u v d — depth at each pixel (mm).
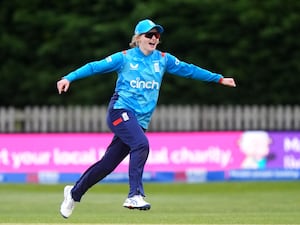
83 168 72688
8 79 98188
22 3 98062
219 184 72438
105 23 95375
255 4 94250
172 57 35469
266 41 95812
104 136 72562
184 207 55469
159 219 40219
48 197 64438
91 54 96625
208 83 95688
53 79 97188
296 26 94438
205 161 73062
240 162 73250
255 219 40438
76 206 56406
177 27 95250
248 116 84562
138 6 93062
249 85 96375
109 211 52094
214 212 50312
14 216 43938
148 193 68188
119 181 73812
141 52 34594
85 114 85375
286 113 84812
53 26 97875
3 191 69188
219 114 84688
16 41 97875
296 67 96000
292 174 73562
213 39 95312
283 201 60344
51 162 73188
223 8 94500
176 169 72938
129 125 34156
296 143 73750
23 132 86250
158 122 84750
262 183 73062
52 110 85625
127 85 34406
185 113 84688
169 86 95000
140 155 34031
